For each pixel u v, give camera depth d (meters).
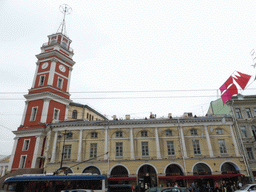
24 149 38.25
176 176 29.38
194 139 32.38
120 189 23.48
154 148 32.06
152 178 30.45
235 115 34.12
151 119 34.62
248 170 30.14
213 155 31.42
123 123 33.38
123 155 31.67
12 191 21.84
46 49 48.22
